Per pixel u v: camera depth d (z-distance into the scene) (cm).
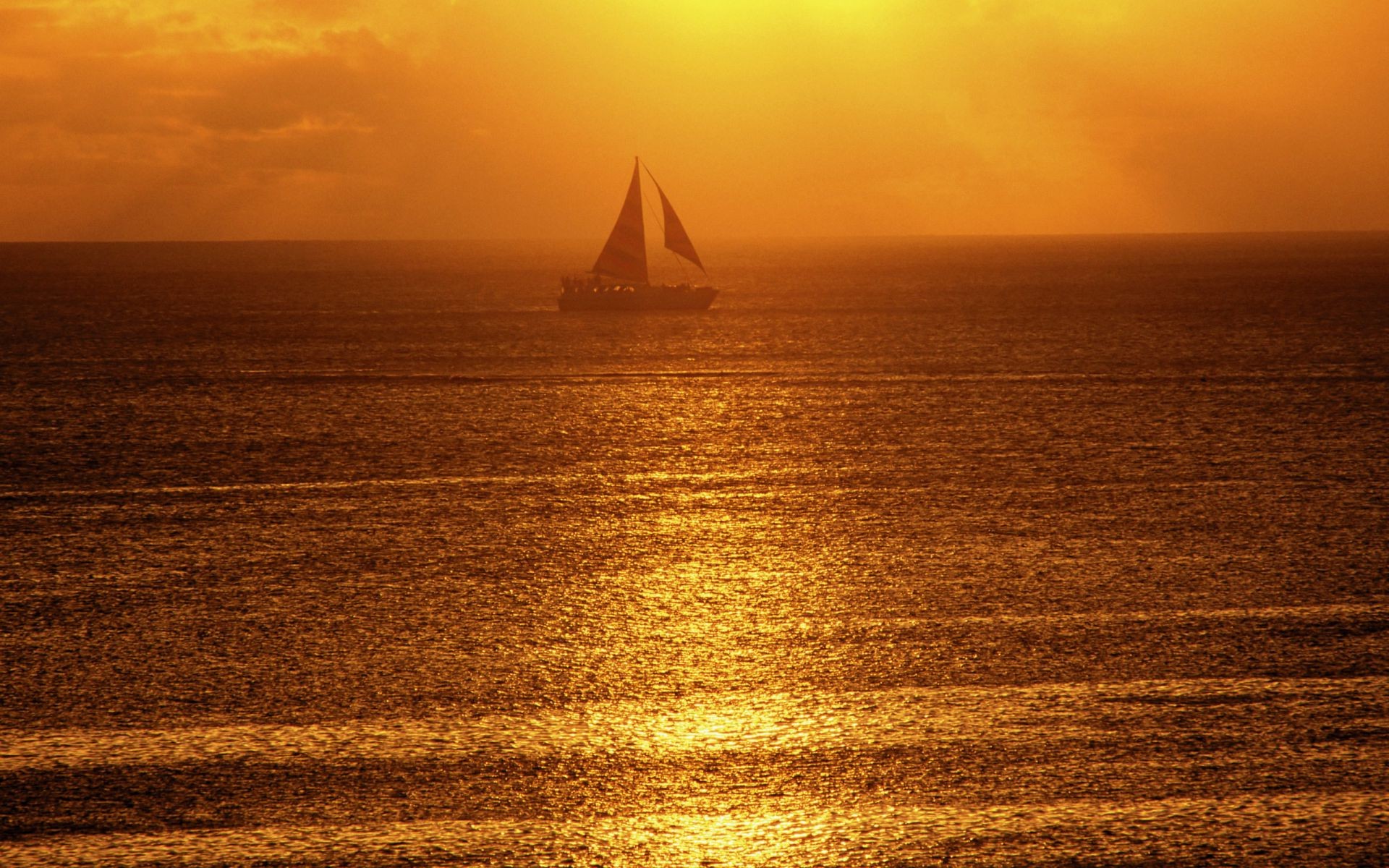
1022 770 4731
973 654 6259
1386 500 10419
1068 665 6031
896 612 7112
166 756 4941
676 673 6038
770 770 4800
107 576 8075
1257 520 9625
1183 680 5775
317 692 5750
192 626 6869
